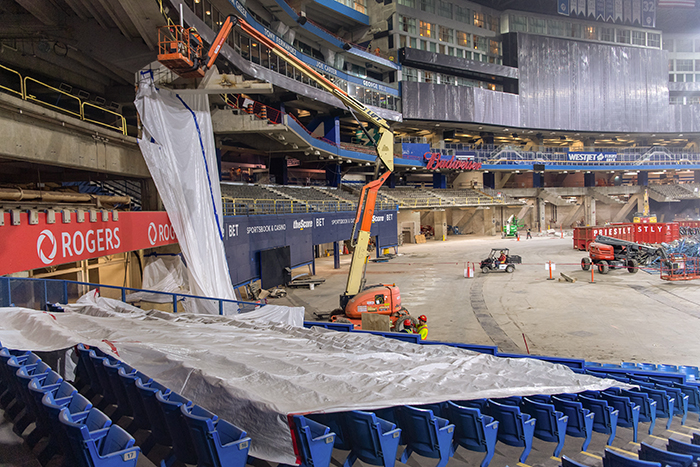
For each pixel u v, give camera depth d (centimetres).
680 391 826
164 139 1619
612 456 477
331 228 3584
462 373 761
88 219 1171
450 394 609
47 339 665
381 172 1983
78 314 886
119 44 1709
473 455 616
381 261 4100
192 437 442
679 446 536
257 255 2423
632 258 3133
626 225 4475
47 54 1931
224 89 1662
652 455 505
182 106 1747
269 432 465
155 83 1634
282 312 1361
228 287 1797
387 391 586
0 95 943
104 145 1415
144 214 1462
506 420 593
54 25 1683
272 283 2536
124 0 1354
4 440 514
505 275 3166
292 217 2903
